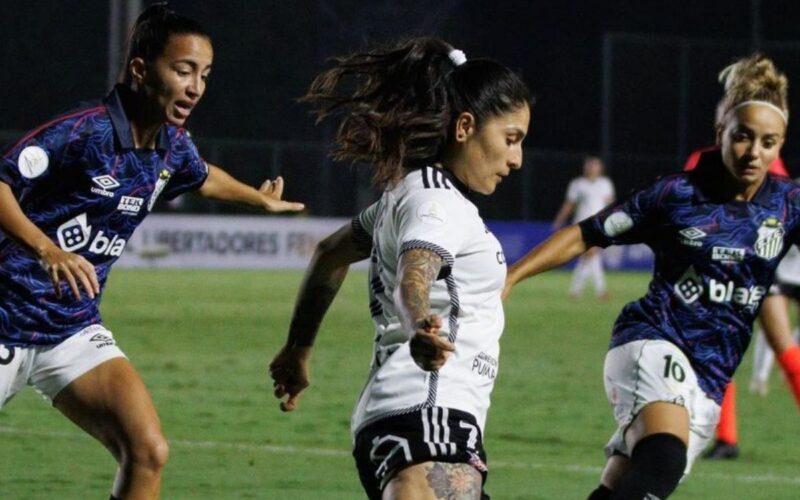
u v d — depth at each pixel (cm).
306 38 5575
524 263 799
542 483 1169
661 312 803
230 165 4875
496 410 1612
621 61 5281
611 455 794
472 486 559
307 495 1084
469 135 592
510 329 2703
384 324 596
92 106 751
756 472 1251
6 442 1297
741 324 808
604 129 5247
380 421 575
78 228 759
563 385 1862
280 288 3681
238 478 1152
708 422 801
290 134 5569
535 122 6075
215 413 1517
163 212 4694
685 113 5328
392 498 555
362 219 650
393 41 636
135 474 738
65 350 766
